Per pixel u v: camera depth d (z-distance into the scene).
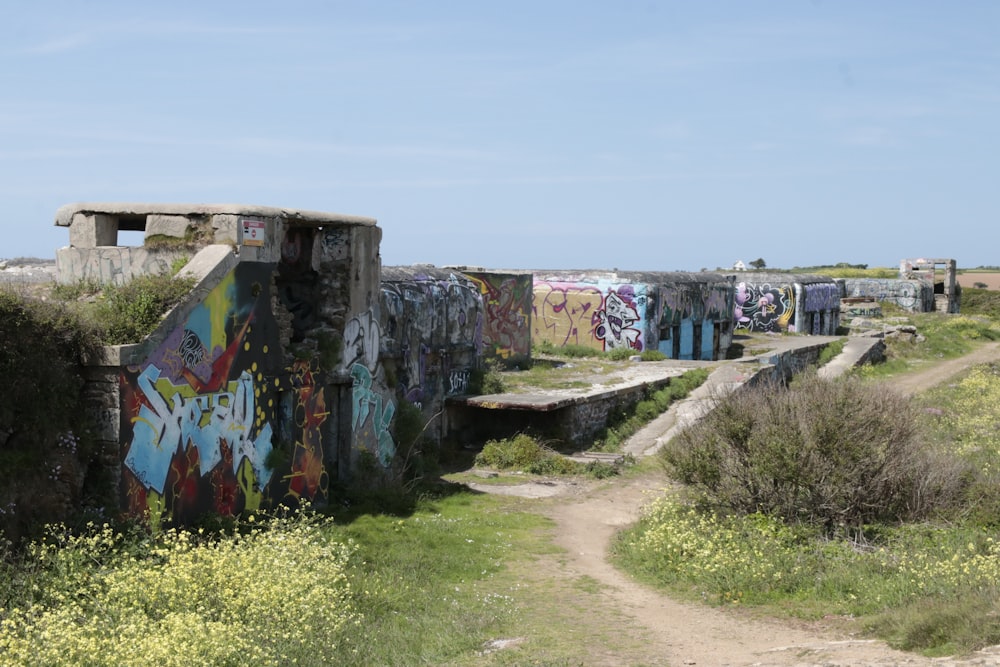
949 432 20.28
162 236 12.60
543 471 19.14
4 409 9.64
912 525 12.85
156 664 7.41
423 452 19.28
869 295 56.12
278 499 13.38
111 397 10.49
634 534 13.81
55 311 10.34
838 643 8.80
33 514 9.80
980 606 8.60
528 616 10.23
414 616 10.10
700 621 10.03
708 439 14.03
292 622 8.66
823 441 13.20
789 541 12.41
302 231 15.39
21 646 7.51
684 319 33.72
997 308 67.75
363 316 15.73
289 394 13.72
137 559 10.00
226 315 12.19
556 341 31.86
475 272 25.27
